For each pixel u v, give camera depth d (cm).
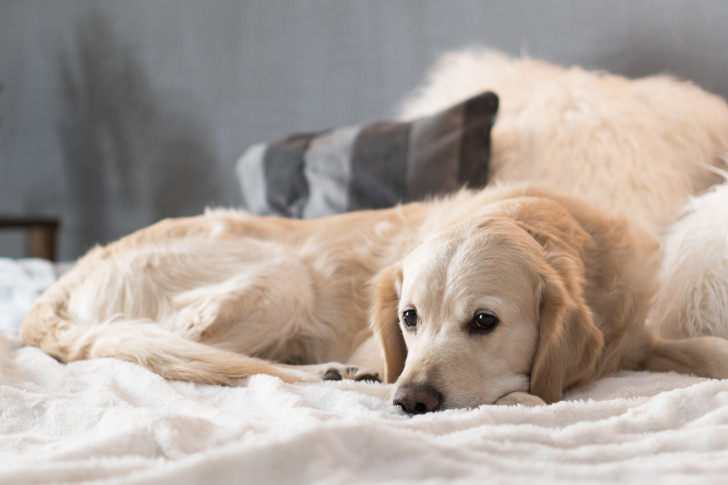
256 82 386
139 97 432
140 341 167
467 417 108
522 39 295
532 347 138
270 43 379
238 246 204
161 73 422
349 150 259
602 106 235
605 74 266
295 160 272
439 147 244
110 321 187
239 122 394
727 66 239
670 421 107
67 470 80
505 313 133
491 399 131
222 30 397
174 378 158
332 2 355
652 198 215
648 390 137
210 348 165
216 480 76
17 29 482
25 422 121
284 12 372
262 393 137
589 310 142
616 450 91
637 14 262
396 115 336
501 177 238
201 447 97
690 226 187
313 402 133
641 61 262
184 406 130
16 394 129
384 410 128
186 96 413
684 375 154
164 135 424
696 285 175
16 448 101
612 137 227
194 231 213
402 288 149
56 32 465
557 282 136
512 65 277
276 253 205
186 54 411
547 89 253
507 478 76
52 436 112
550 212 157
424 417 115
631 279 160
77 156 462
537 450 90
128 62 435
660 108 233
